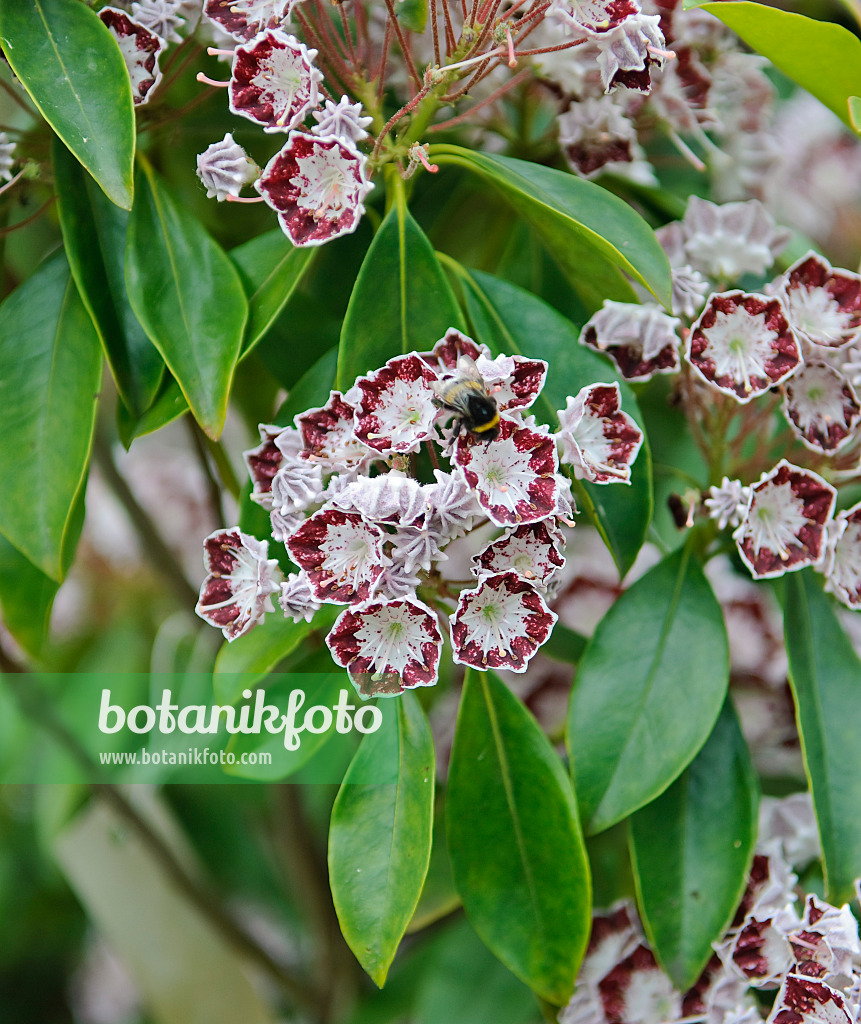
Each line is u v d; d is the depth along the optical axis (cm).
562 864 54
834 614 57
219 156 54
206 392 54
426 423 52
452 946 63
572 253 56
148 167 56
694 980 55
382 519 51
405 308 54
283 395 64
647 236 54
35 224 61
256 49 52
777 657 64
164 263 55
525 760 55
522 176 55
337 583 52
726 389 55
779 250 59
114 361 55
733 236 58
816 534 55
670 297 54
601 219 55
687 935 55
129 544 71
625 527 55
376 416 52
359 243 60
